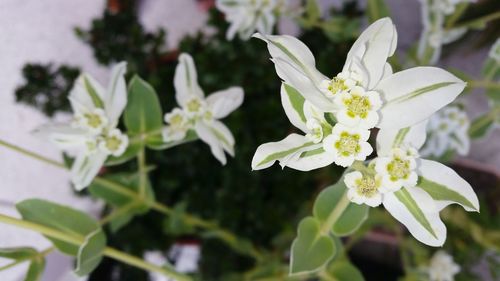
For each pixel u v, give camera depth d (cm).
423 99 12
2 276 28
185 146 24
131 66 24
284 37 12
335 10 26
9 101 30
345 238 26
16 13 30
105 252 16
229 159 24
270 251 24
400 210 12
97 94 16
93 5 31
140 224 24
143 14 31
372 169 12
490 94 19
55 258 29
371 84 12
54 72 25
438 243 12
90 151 16
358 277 17
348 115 11
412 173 12
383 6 20
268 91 25
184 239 25
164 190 24
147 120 17
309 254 15
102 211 25
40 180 29
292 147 12
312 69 12
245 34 21
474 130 21
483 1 21
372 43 12
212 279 23
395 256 26
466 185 12
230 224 23
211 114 17
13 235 29
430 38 19
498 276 23
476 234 22
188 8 31
